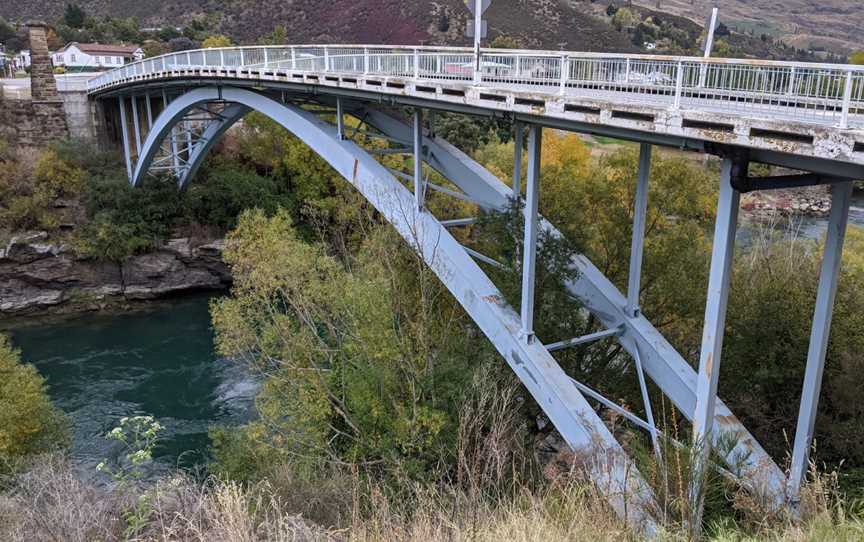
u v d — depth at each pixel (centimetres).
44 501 759
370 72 1446
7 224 2809
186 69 2234
